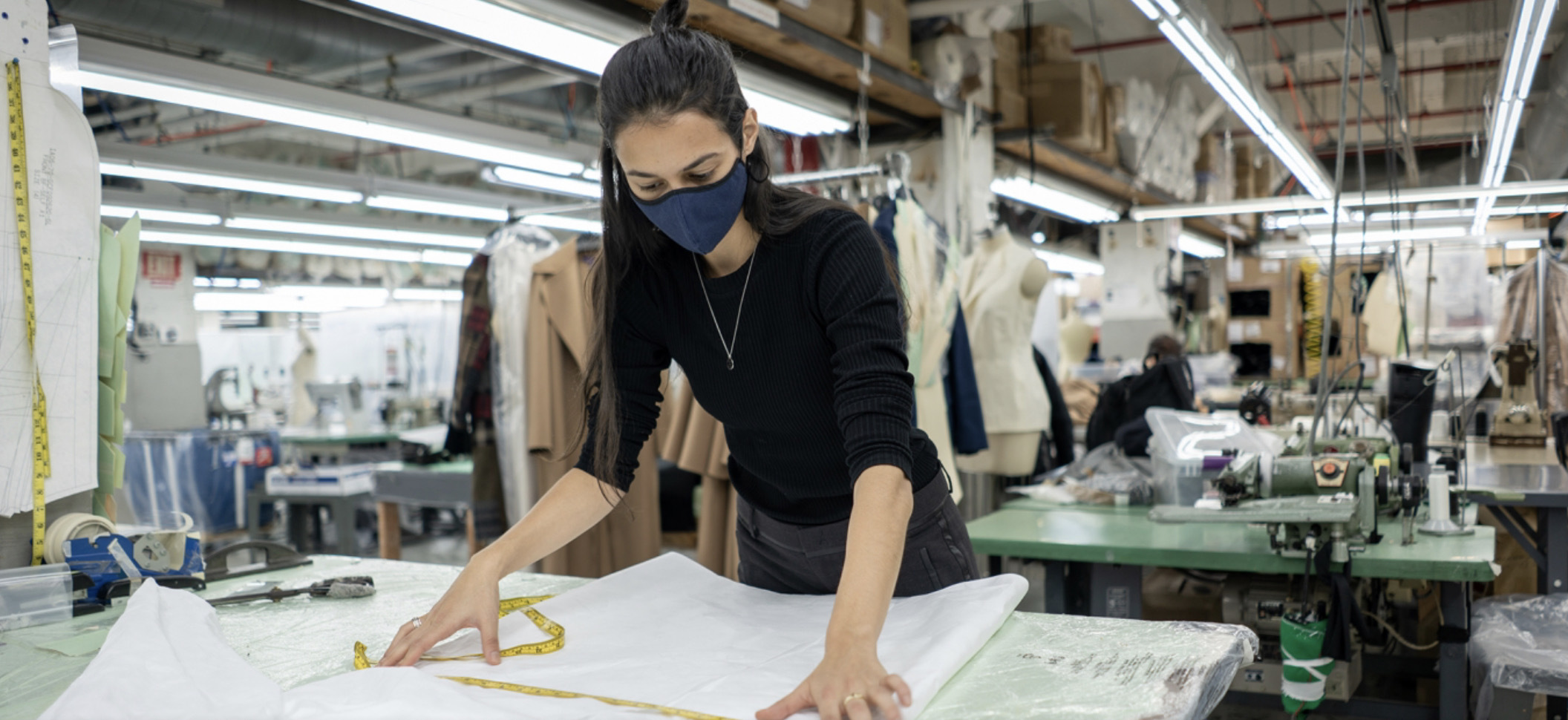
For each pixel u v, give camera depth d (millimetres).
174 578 1539
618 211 1255
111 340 1638
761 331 1217
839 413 1108
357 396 7195
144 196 5809
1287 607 2498
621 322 1333
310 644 1243
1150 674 999
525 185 5141
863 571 970
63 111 1523
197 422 7344
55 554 1483
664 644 1145
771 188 1207
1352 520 2170
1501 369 4195
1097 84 5422
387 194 5551
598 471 1322
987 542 2484
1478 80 8094
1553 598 2258
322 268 10508
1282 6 6363
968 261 3941
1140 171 6180
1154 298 7262
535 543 1241
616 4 2482
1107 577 2451
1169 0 2896
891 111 4035
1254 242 9297
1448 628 2186
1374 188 8336
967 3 3730
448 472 4719
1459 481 2752
